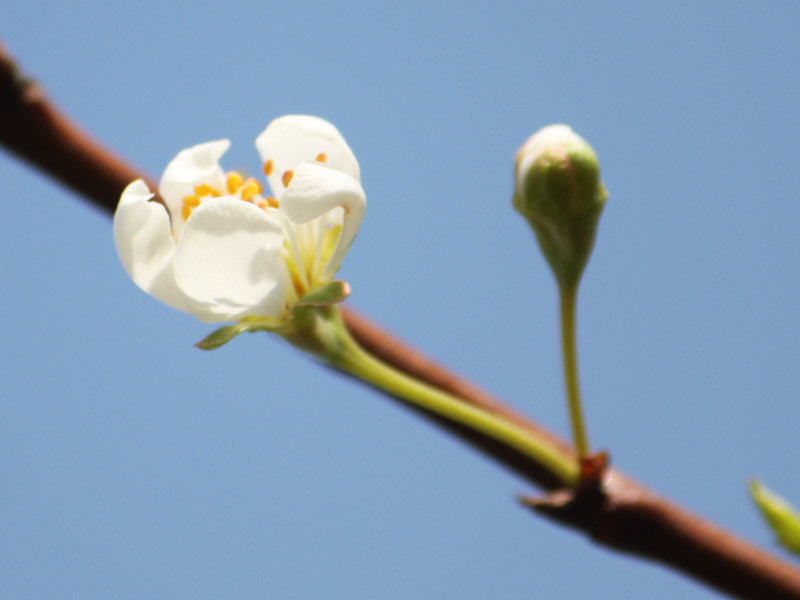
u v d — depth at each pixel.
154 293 0.27
